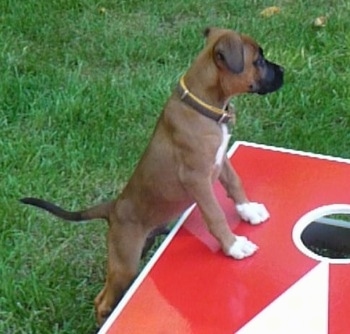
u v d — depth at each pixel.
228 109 3.57
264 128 5.17
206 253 3.45
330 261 3.35
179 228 3.60
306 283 3.25
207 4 6.30
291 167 3.90
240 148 4.04
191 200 3.63
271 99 5.30
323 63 5.61
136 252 3.68
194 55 5.77
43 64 5.71
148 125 5.19
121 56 5.77
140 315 3.18
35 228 4.52
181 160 3.50
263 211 3.62
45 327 4.00
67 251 4.40
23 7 6.20
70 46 5.91
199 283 3.30
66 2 6.28
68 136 5.09
